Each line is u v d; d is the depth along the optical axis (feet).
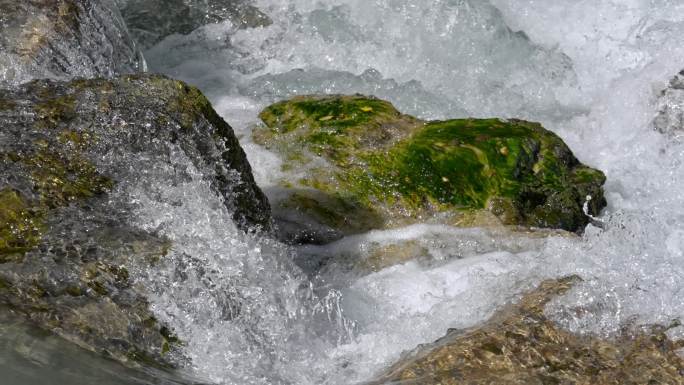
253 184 24.25
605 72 39.70
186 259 20.26
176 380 18.02
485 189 28.55
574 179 30.30
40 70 27.17
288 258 22.98
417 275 25.41
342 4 40.52
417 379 19.26
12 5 28.30
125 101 22.84
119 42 31.86
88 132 22.09
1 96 22.85
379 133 30.01
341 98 32.01
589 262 24.52
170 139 22.38
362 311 23.38
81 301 18.85
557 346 20.52
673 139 35.99
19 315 18.15
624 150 36.35
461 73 39.24
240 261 21.03
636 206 33.71
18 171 20.92
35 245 19.67
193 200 21.59
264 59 39.52
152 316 19.12
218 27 40.27
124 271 19.58
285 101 32.27
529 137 30.48
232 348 19.56
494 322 21.35
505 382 19.26
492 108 38.27
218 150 23.20
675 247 25.95
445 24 40.06
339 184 28.25
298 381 19.60
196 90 23.67
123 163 21.80
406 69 39.29
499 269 25.23
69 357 17.54
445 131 30.42
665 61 38.81
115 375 17.46
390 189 28.17
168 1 40.73
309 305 22.02
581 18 40.60
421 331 22.02
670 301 22.24
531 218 28.37
